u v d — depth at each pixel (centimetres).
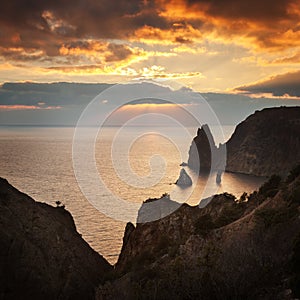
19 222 3869
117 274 3591
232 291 1402
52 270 3647
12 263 3412
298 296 1286
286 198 2656
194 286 1484
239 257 1538
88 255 4244
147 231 4009
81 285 3675
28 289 3366
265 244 1794
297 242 1518
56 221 4319
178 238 3647
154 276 2175
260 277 1443
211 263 1573
